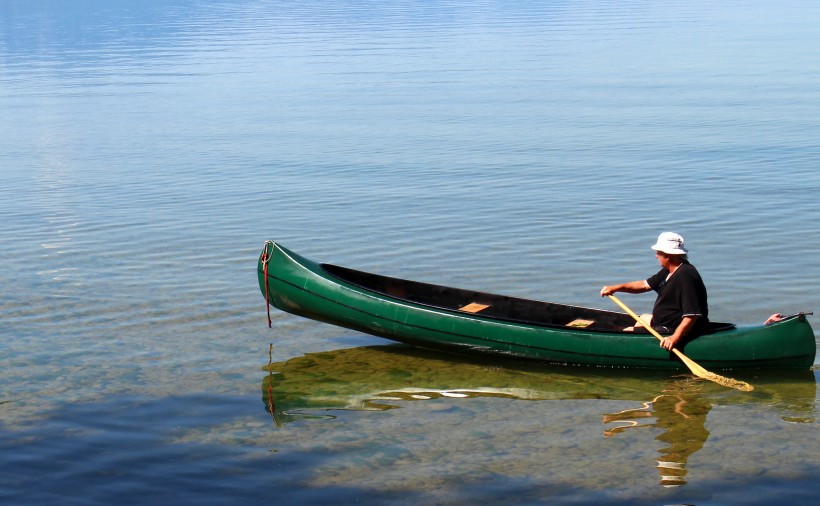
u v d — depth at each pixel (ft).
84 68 148.87
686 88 110.32
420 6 305.73
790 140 77.10
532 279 43.50
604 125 87.30
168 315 39.14
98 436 28.04
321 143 81.66
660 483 24.86
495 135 83.61
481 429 28.48
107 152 79.82
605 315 35.32
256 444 27.53
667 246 32.40
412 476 25.40
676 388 31.71
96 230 53.88
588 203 57.98
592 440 27.61
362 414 29.71
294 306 36.22
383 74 131.34
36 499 24.47
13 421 29.04
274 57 157.99
